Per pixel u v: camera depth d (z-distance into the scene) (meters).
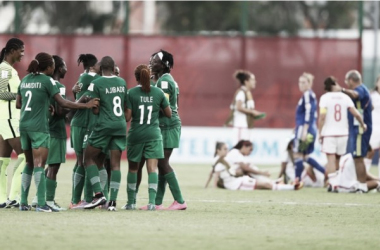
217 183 55.81
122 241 28.09
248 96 63.81
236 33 87.25
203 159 86.94
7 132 38.97
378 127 58.09
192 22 97.00
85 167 38.00
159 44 87.12
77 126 39.19
